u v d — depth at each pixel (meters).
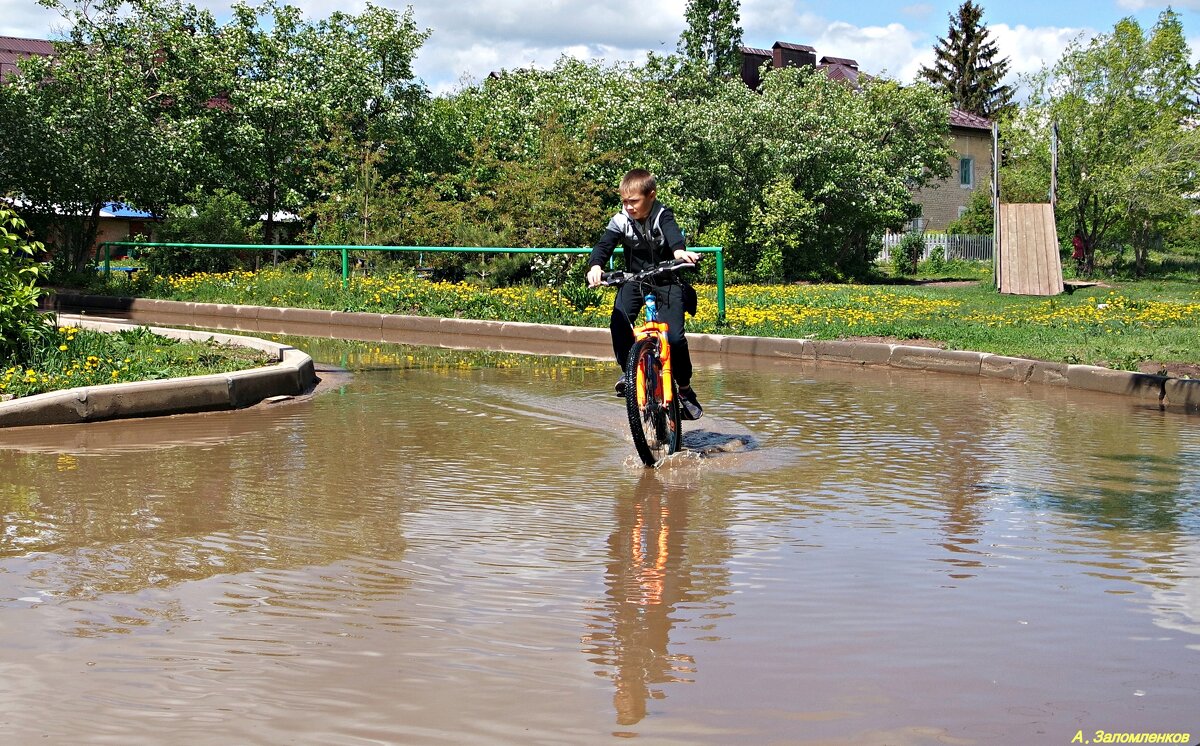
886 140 34.03
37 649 3.38
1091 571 4.30
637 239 6.73
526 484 5.91
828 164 30.09
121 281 21.55
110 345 9.68
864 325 14.23
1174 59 32.25
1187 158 32.12
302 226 27.23
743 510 5.33
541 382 10.31
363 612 3.75
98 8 25.75
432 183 27.61
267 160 26.56
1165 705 3.00
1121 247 38.69
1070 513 5.29
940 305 18.86
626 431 7.65
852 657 3.35
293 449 6.88
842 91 32.88
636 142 27.73
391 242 23.41
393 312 17.22
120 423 7.82
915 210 35.25
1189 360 10.92
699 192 29.23
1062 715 2.93
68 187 21.94
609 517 5.16
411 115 28.03
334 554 4.47
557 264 17.19
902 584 4.11
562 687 3.10
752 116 29.12
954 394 9.85
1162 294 23.47
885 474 6.23
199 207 23.53
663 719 2.88
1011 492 5.76
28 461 6.41
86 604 3.81
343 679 3.15
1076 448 7.11
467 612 3.76
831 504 5.46
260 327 16.89
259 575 4.17
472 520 5.07
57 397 7.73
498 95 31.33
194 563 4.32
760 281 28.59
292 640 3.47
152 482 5.85
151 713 2.91
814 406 9.04
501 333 15.60
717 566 4.34
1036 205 26.39
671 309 6.72
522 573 4.23
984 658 3.35
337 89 26.89
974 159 52.59
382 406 8.76
